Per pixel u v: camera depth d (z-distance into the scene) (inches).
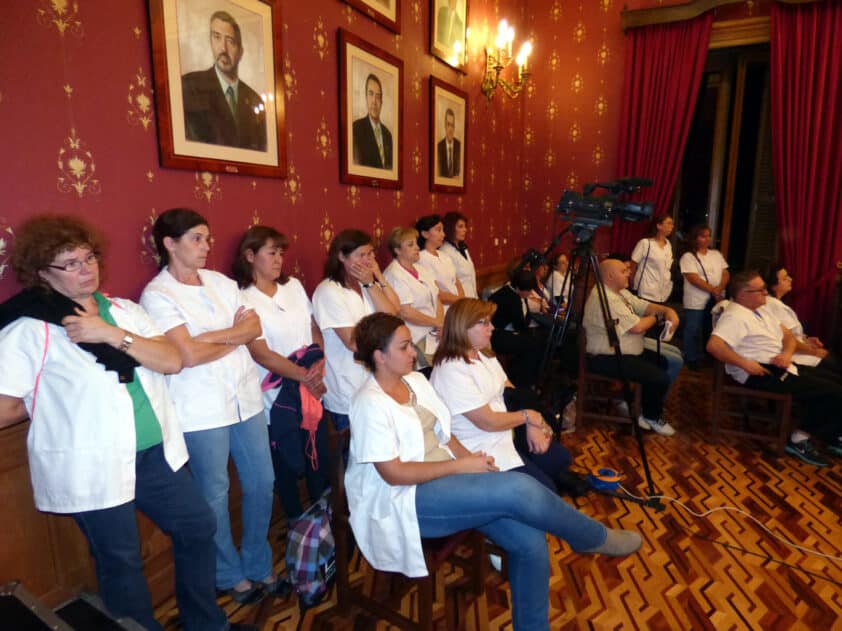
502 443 75.2
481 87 158.1
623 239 182.5
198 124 70.3
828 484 102.4
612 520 90.8
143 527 70.0
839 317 149.0
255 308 75.2
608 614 69.6
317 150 94.0
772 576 76.7
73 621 52.6
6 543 55.6
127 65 61.8
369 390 59.6
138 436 52.9
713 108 174.9
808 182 155.9
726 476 105.5
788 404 111.1
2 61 50.3
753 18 157.6
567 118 186.7
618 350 97.8
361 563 80.0
